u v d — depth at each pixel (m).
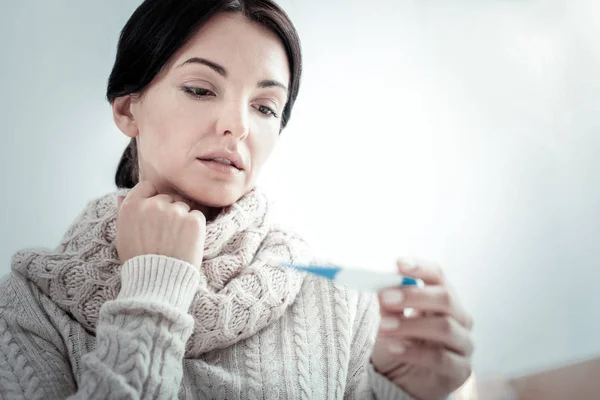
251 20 0.84
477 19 1.62
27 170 1.32
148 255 0.73
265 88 0.85
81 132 1.37
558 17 1.61
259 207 0.90
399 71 1.56
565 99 1.58
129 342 0.64
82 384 0.62
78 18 1.38
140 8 0.87
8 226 1.28
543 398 0.90
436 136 1.54
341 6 1.55
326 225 1.46
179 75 0.81
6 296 0.80
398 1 1.59
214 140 0.81
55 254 0.83
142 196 0.79
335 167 1.49
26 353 0.74
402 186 1.49
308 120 1.50
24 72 1.33
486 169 1.53
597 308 1.45
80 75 1.38
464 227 1.49
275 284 0.83
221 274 0.83
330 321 0.88
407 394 0.65
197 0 0.81
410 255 1.46
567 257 1.48
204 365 0.78
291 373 0.81
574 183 1.53
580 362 0.89
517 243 1.50
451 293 0.59
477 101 1.57
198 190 0.83
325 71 1.53
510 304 1.45
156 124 0.83
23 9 1.34
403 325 0.59
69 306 0.79
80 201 1.35
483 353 1.40
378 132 1.52
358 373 0.87
